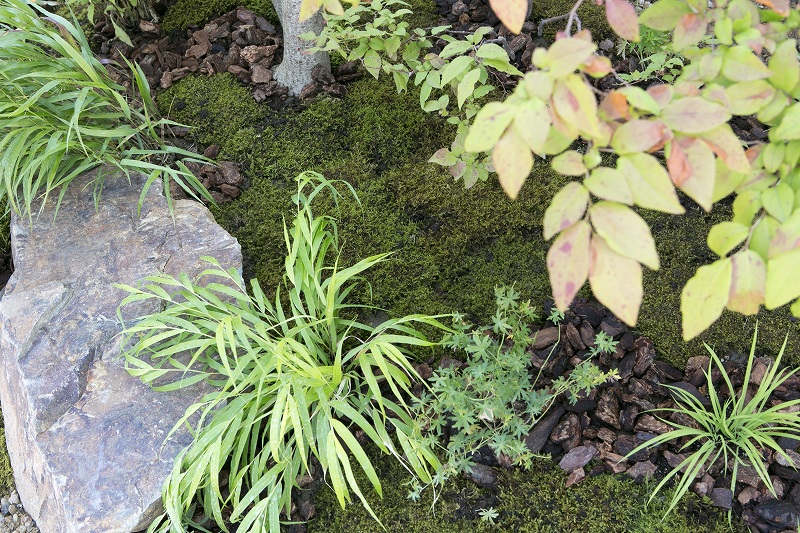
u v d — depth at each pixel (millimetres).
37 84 1458
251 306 1371
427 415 1311
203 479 1298
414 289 1460
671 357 1377
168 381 1327
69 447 1266
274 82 1660
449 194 1531
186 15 1778
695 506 1262
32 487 1312
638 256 821
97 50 1741
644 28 1509
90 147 1471
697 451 1271
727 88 917
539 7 1720
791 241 877
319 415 1262
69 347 1329
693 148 875
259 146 1600
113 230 1440
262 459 1256
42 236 1433
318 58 1617
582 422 1325
